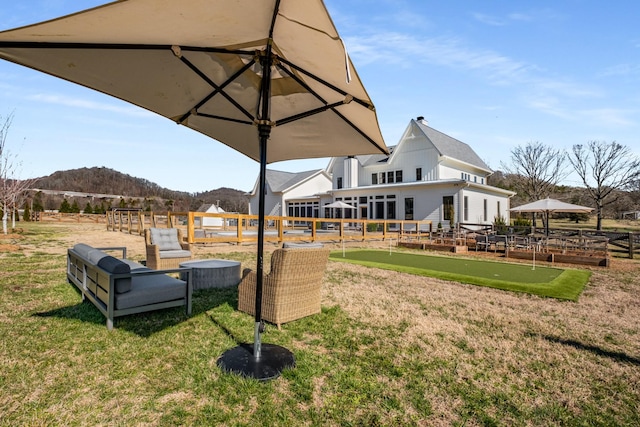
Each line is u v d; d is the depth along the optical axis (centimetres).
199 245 1052
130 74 252
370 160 2367
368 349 305
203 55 250
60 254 840
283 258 349
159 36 208
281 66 268
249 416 202
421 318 394
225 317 379
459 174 2183
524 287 564
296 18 193
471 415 209
